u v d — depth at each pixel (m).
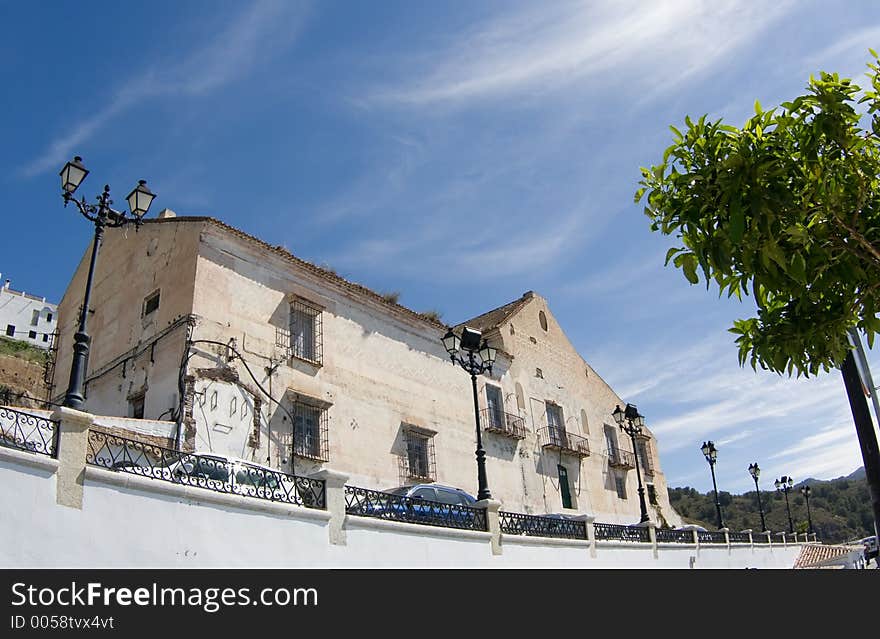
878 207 6.95
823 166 6.59
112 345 21.48
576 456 31.30
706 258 6.50
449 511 14.61
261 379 19.50
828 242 6.73
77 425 9.52
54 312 59.53
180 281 19.50
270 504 11.14
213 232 19.88
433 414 24.88
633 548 20.16
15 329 56.34
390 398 23.41
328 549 11.76
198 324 18.56
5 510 8.46
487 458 26.59
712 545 24.69
